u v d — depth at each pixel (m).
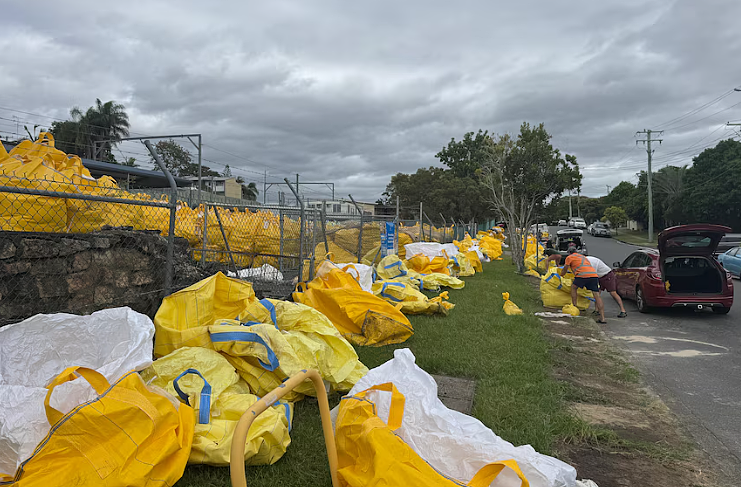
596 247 42.50
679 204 55.25
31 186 4.56
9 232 4.02
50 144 5.64
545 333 8.55
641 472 3.88
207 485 3.15
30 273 4.10
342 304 6.89
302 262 7.75
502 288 13.52
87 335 3.55
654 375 6.50
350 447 3.01
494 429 4.38
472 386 5.52
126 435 2.70
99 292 4.70
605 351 7.54
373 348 6.68
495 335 7.77
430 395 3.32
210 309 4.45
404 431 3.04
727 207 48.41
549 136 19.55
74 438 2.59
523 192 19.42
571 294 10.72
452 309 9.86
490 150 20.77
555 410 4.91
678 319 10.35
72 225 5.07
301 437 3.92
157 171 24.16
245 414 2.15
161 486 2.74
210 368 3.79
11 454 2.61
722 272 10.48
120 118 44.00
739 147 49.38
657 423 4.88
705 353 7.61
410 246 14.50
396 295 9.38
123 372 3.19
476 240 26.72
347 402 3.27
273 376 4.12
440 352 6.61
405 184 50.44
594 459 4.07
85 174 5.73
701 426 4.82
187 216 9.40
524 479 2.44
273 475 3.37
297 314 4.91
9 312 3.92
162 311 4.20
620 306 10.55
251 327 4.16
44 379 3.29
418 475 2.56
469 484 2.57
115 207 5.83
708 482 3.76
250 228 9.77
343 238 13.73
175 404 3.12
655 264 10.84
